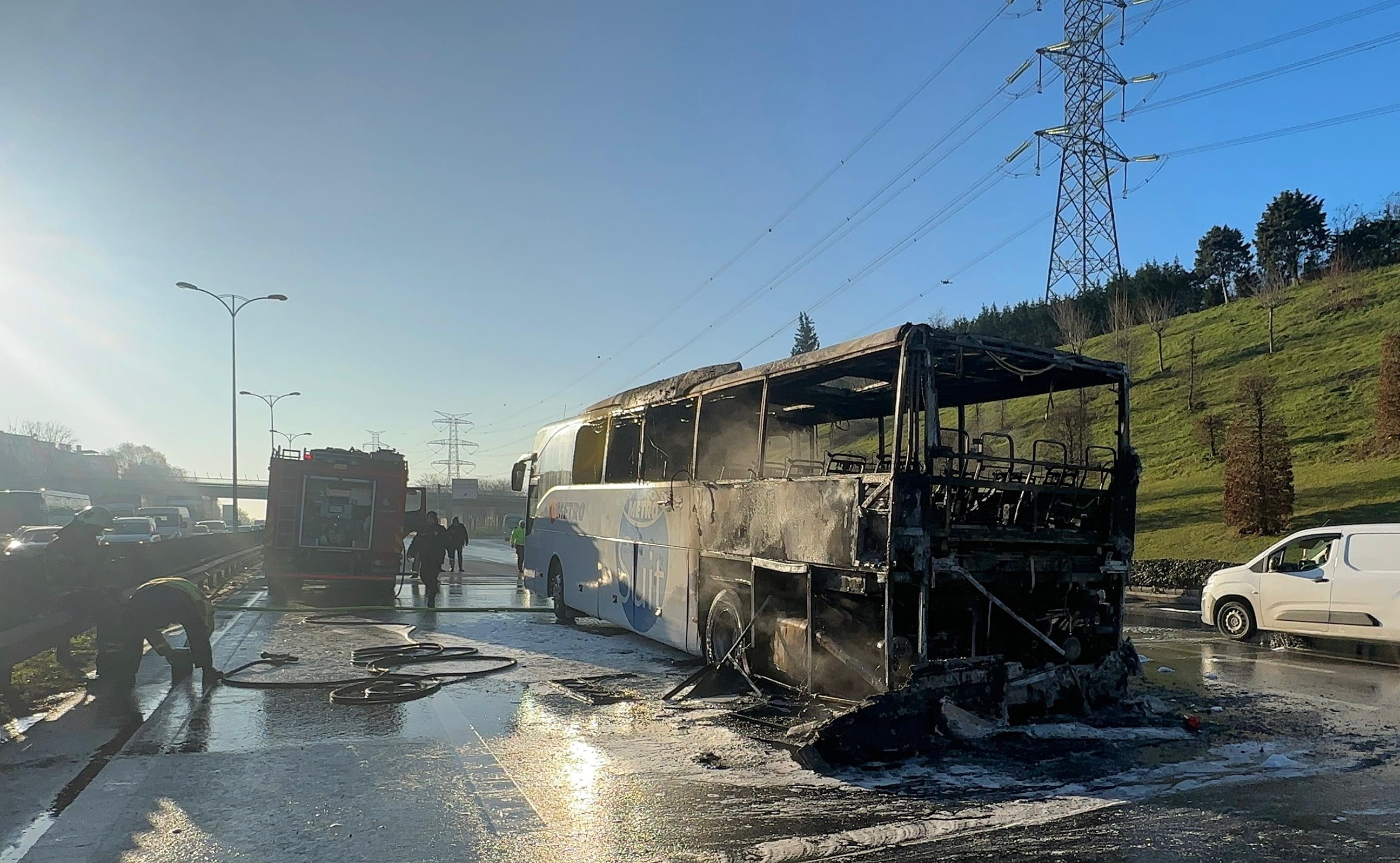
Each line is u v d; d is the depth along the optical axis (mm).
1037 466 7891
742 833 5070
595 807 5508
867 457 8727
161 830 5039
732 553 9406
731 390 9938
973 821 5293
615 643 12875
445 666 10617
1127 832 5098
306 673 10023
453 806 5484
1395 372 27766
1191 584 21469
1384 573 12000
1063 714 7844
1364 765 6578
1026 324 61375
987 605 7625
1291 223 63750
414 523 21875
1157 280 69500
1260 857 4719
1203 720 8070
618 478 13195
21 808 5410
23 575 8523
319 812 5367
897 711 6801
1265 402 34500
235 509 42812
